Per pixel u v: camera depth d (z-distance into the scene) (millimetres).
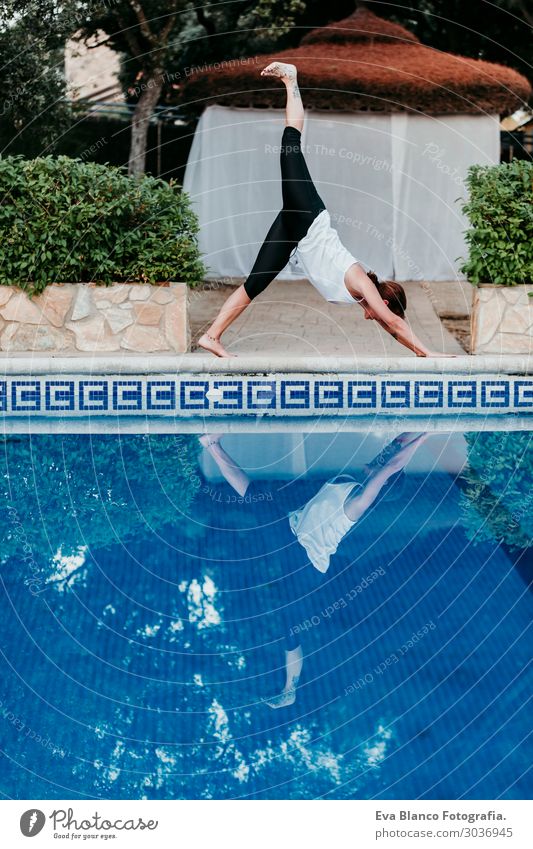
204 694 3340
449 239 12320
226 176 12367
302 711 3242
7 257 7922
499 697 3299
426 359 7430
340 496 5430
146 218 8047
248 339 8656
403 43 12500
